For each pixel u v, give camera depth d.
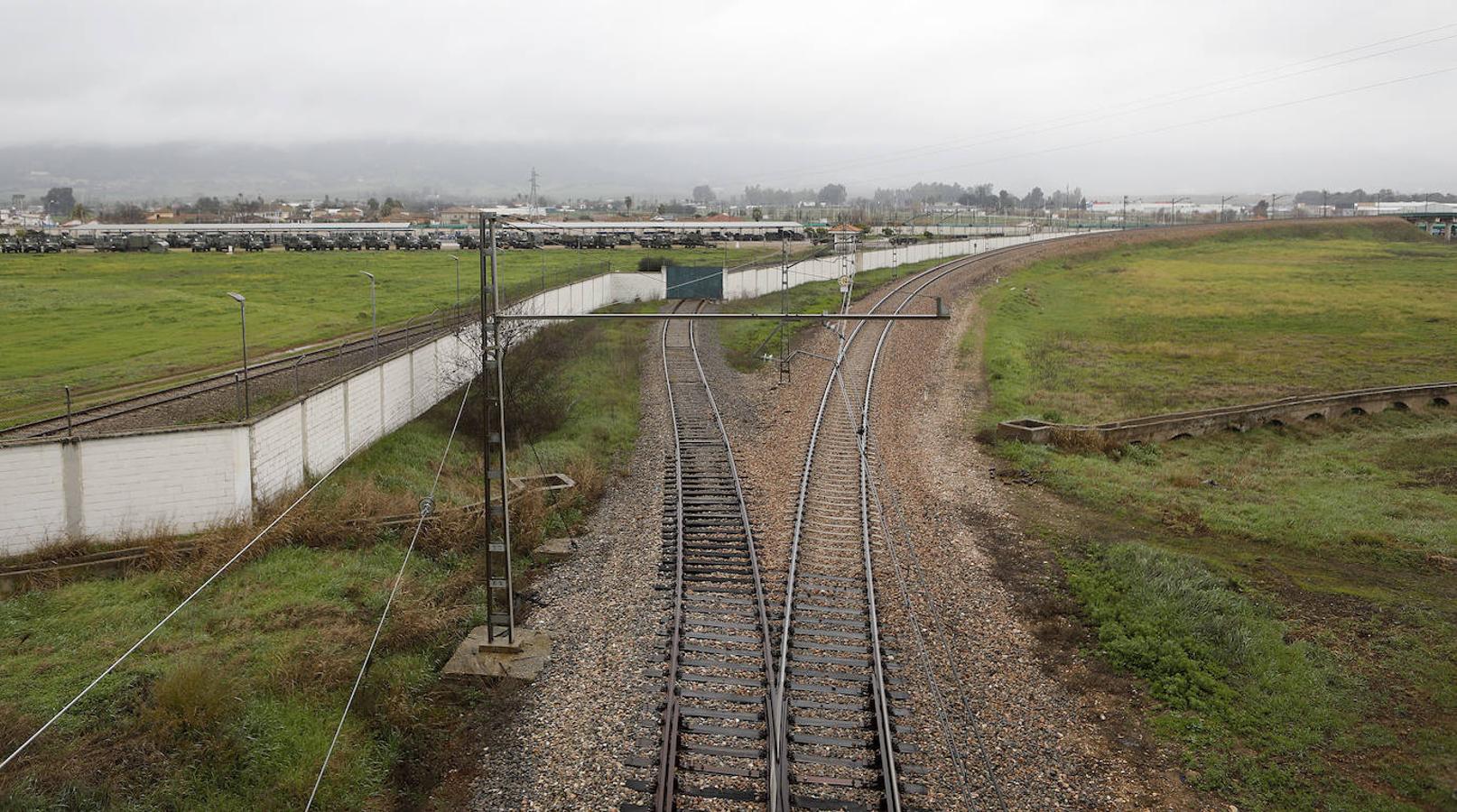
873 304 58.59
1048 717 14.88
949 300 63.72
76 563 18.70
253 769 13.03
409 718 14.63
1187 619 17.95
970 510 24.72
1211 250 125.50
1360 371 47.53
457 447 30.16
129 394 29.67
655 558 20.30
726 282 61.78
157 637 16.19
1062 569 20.91
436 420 32.09
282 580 18.89
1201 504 25.53
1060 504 25.72
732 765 12.98
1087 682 16.16
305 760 13.34
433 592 19.30
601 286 62.59
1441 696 15.57
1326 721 14.89
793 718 14.09
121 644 15.82
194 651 15.74
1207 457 31.98
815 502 24.39
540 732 14.16
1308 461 31.59
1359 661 16.80
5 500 18.72
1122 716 15.16
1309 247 128.88
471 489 25.75
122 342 40.69
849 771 12.85
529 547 22.00
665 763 12.85
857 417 33.72
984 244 112.25
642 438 31.70
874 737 13.71
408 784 13.42
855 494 25.03
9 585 17.81
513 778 13.10
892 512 23.73
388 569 19.95
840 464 27.80
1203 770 13.74
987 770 13.20
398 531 21.88
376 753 13.93
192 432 20.53
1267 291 79.94
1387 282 85.88
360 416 27.52
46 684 14.46
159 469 20.30
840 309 57.09
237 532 20.17
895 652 16.30
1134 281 88.00
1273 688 15.83
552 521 23.45
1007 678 15.96
